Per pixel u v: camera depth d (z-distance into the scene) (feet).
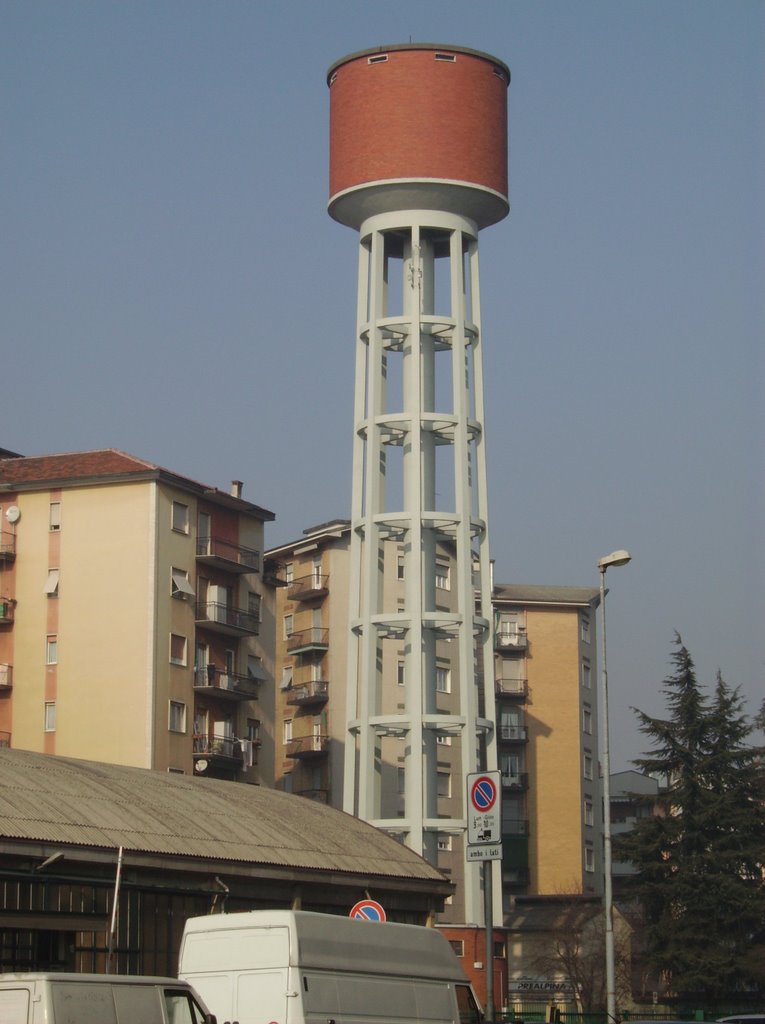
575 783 321.11
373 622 192.65
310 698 288.10
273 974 87.45
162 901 116.57
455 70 198.70
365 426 198.29
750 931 234.79
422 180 195.11
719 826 241.35
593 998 248.52
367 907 104.78
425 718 190.39
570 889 313.12
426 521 196.54
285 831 135.95
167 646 231.09
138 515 232.32
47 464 244.83
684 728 246.06
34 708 231.50
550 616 329.31
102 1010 73.36
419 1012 96.89
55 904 107.55
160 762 226.38
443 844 274.77
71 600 233.14
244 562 251.19
